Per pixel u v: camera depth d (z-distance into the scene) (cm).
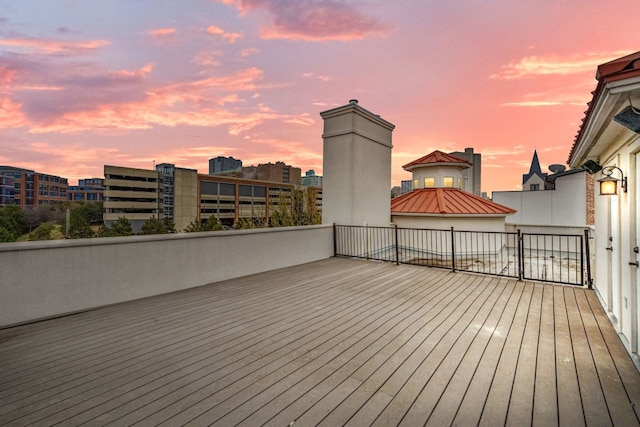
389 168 1079
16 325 357
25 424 186
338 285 558
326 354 287
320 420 190
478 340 318
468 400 212
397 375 247
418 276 632
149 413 198
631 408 202
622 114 217
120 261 452
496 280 596
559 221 1543
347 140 889
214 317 391
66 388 228
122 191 4259
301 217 2170
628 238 295
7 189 6088
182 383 235
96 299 426
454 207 1083
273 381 238
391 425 186
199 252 554
